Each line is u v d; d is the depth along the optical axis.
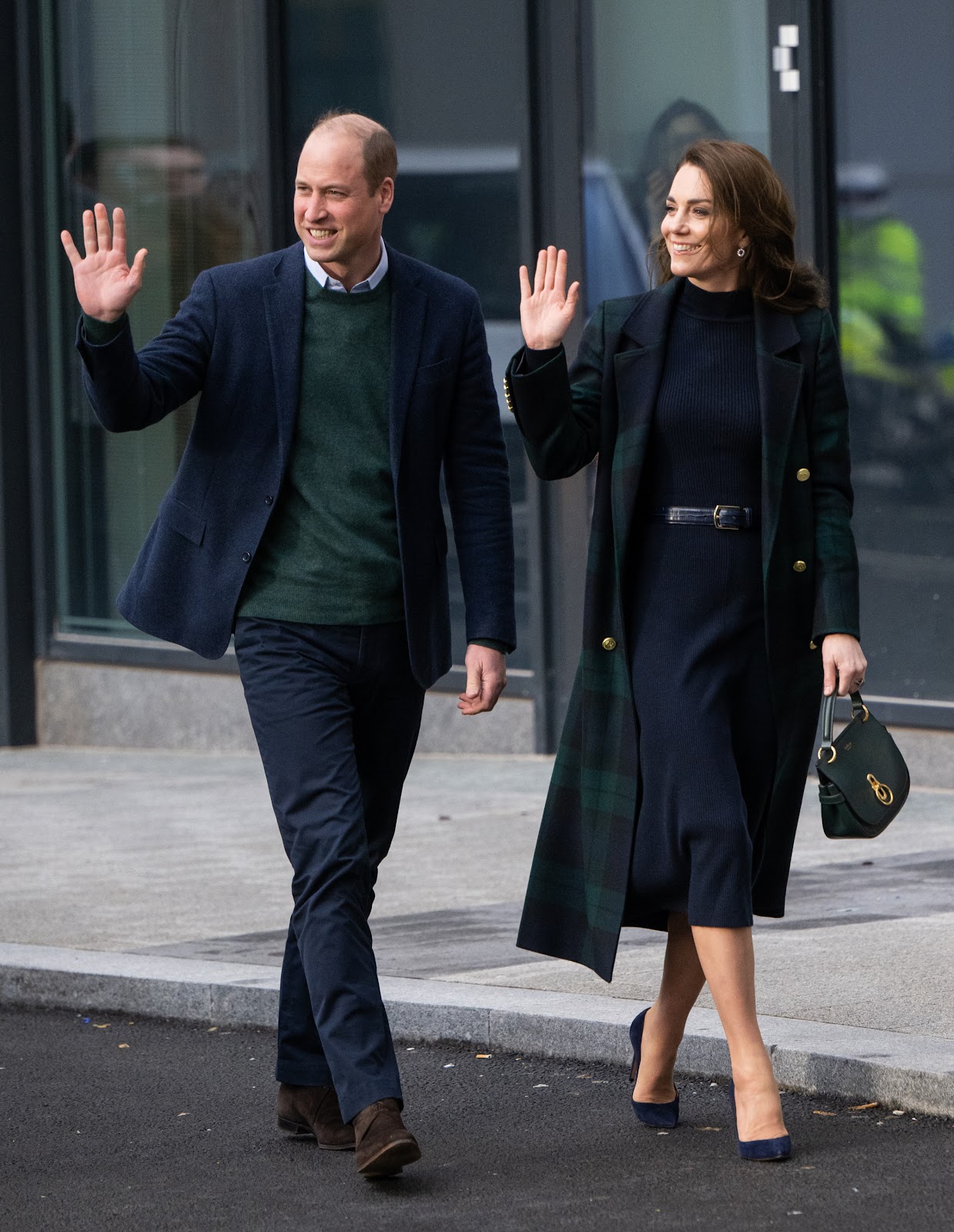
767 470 13.39
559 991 17.06
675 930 14.11
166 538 13.95
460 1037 16.69
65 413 34.12
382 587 13.73
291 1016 14.27
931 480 26.42
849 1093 14.61
